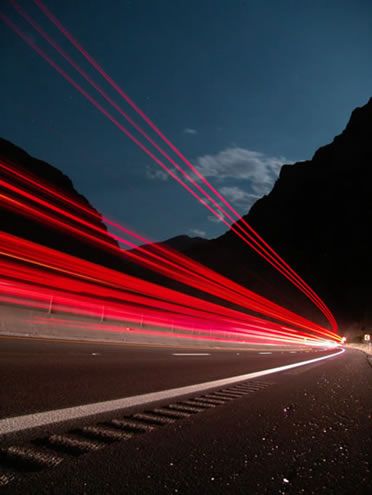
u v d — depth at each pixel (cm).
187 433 263
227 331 3195
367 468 211
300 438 273
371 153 14488
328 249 12538
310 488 175
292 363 1222
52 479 162
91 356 818
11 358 641
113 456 199
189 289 12669
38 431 234
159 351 1282
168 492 159
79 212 6831
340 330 9800
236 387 548
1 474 163
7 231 4691
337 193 14338
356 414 391
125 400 368
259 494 164
